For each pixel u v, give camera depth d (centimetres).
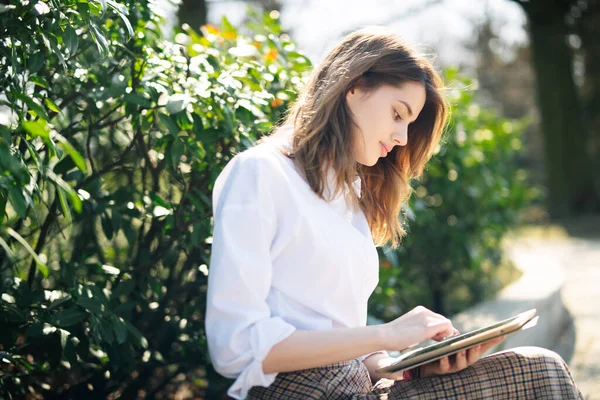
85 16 199
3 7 176
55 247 292
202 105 246
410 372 179
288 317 169
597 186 1586
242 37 319
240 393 159
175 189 281
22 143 209
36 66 202
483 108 657
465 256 529
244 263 160
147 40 249
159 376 314
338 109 180
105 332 222
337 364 172
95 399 273
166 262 265
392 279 372
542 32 1570
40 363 257
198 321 276
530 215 1422
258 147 178
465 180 532
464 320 406
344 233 175
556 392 170
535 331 429
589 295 619
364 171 214
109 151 283
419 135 212
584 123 1588
